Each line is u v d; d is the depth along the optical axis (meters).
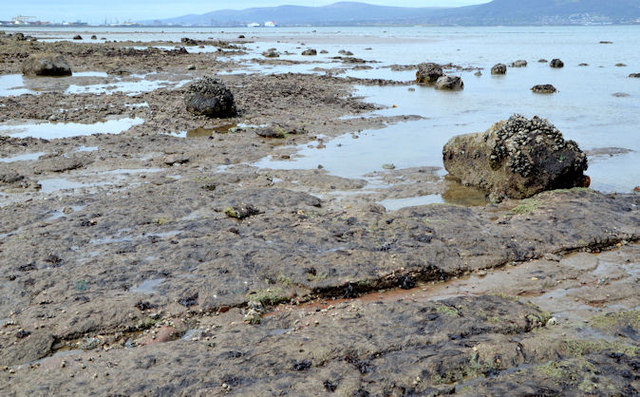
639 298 7.14
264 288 7.31
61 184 12.02
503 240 8.84
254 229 9.12
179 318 6.61
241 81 30.44
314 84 30.12
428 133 17.94
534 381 5.26
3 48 48.03
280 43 83.12
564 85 31.03
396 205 11.02
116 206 10.13
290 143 16.36
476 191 12.07
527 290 7.49
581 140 16.91
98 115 20.16
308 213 10.02
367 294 7.47
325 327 6.25
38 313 6.50
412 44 82.50
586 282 7.68
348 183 12.30
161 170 13.25
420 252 8.28
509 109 22.70
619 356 5.68
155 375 5.28
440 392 5.14
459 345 5.79
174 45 68.12
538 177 11.37
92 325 6.34
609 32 149.00
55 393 5.05
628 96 26.12
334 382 5.21
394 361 5.52
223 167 13.64
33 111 20.64
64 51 48.78
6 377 5.35
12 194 11.24
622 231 9.26
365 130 18.41
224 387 5.12
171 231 9.07
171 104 22.42
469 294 7.41
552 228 9.33
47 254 8.01
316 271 7.64
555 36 118.62
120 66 38.22
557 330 6.27
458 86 30.19
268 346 5.83
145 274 7.47
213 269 7.61
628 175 13.16
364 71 39.91
